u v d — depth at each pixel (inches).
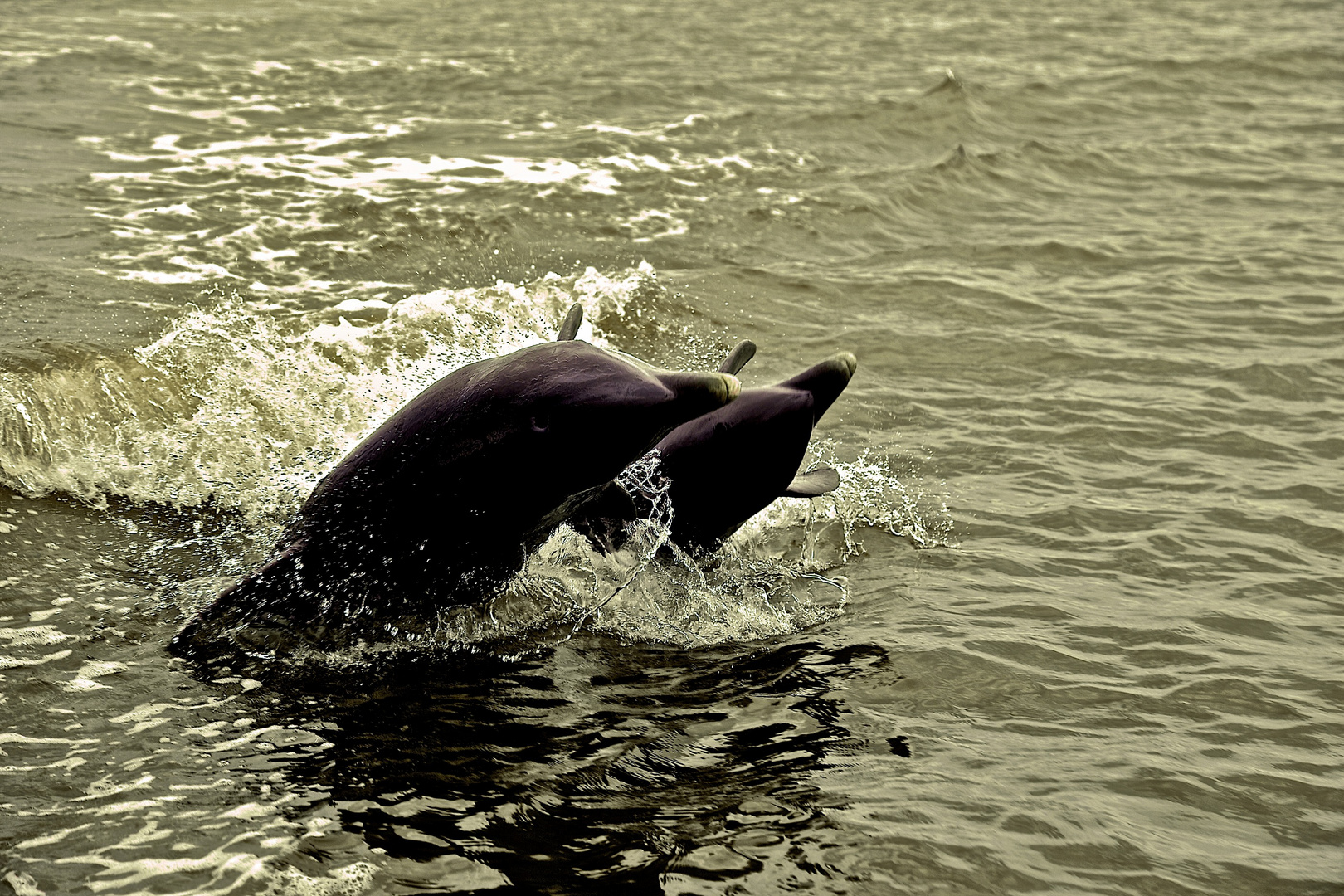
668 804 249.4
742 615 335.0
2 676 274.7
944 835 243.0
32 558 325.4
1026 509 404.8
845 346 552.7
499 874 225.0
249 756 257.4
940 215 794.8
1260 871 237.5
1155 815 253.0
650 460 346.6
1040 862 236.8
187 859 223.9
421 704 283.0
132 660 288.0
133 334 467.8
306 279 577.0
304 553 302.0
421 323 503.5
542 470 291.9
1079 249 722.8
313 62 1163.3
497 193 743.7
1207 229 782.5
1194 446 461.4
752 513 352.8
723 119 1007.6
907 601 342.6
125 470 374.3
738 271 638.5
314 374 443.2
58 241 581.3
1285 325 601.0
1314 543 386.6
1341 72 1370.6
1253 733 283.9
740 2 1998.0
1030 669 308.5
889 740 276.2
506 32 1496.1
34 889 212.8
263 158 783.1
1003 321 596.4
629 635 322.3
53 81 949.2
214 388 422.9
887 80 1264.8
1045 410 491.8
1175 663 313.7
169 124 853.8
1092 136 1043.3
